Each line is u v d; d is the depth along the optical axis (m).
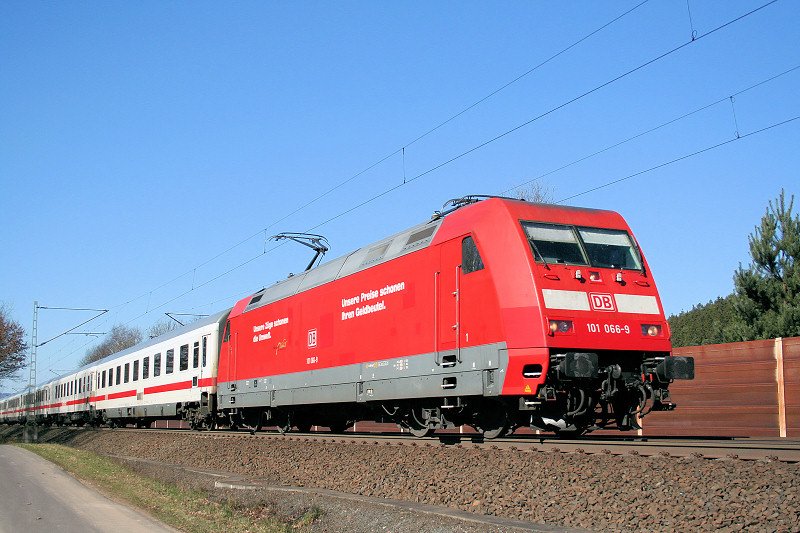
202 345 28.62
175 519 12.41
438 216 16.47
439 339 14.93
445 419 15.61
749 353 17.27
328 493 12.97
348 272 18.73
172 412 31.14
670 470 9.71
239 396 24.86
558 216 14.08
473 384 13.86
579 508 9.40
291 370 21.25
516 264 13.25
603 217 14.57
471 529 9.44
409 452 14.26
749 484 8.67
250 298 25.59
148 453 25.59
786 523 7.59
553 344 12.64
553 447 11.93
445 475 12.25
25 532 11.30
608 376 13.14
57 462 23.64
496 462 11.97
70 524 11.95
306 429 24.36
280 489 14.15
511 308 13.10
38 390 63.00
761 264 21.62
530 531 8.70
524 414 14.13
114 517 12.63
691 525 8.12
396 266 16.64
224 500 14.28
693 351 18.42
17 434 52.56
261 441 20.83
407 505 11.09
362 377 17.52
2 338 55.12
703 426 18.00
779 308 20.91
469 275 14.22
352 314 18.25
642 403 13.45
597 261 13.88
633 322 13.55
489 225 13.94
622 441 12.60
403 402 17.02
